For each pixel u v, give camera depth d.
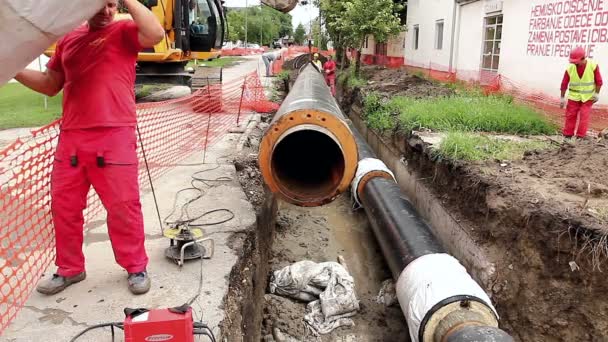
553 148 7.61
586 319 4.57
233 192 6.53
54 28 2.45
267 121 12.60
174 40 13.50
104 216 5.49
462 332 4.16
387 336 5.87
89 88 3.49
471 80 14.80
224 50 54.12
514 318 5.25
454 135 8.05
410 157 9.45
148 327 2.98
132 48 3.59
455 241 6.90
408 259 5.64
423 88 14.34
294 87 7.32
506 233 5.71
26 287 3.93
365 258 7.93
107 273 4.23
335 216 9.63
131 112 3.69
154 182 6.91
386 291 6.62
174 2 13.10
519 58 12.31
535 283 5.07
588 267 4.56
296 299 6.33
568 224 4.80
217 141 9.62
